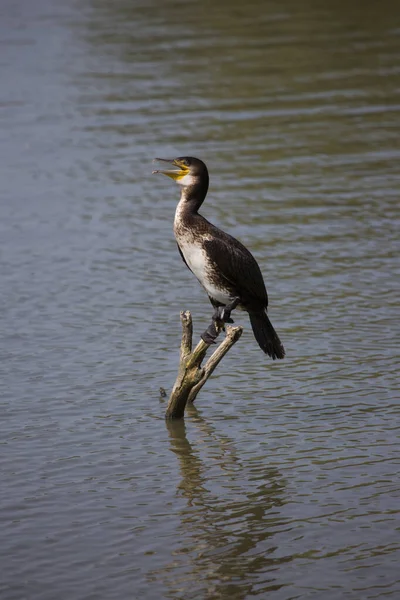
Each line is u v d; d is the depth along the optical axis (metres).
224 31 34.50
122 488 10.23
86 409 12.26
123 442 11.35
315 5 37.12
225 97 28.00
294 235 18.73
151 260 18.03
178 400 11.84
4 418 12.02
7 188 22.28
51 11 38.59
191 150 23.98
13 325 15.15
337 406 12.09
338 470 10.42
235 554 8.88
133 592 8.35
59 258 18.20
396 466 10.45
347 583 8.34
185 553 8.94
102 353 14.03
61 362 13.74
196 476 10.44
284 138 24.62
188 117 26.45
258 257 17.70
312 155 23.38
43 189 22.16
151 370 13.45
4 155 24.45
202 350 11.66
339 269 17.00
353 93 27.78
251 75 29.66
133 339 14.52
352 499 9.77
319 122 25.72
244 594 8.26
